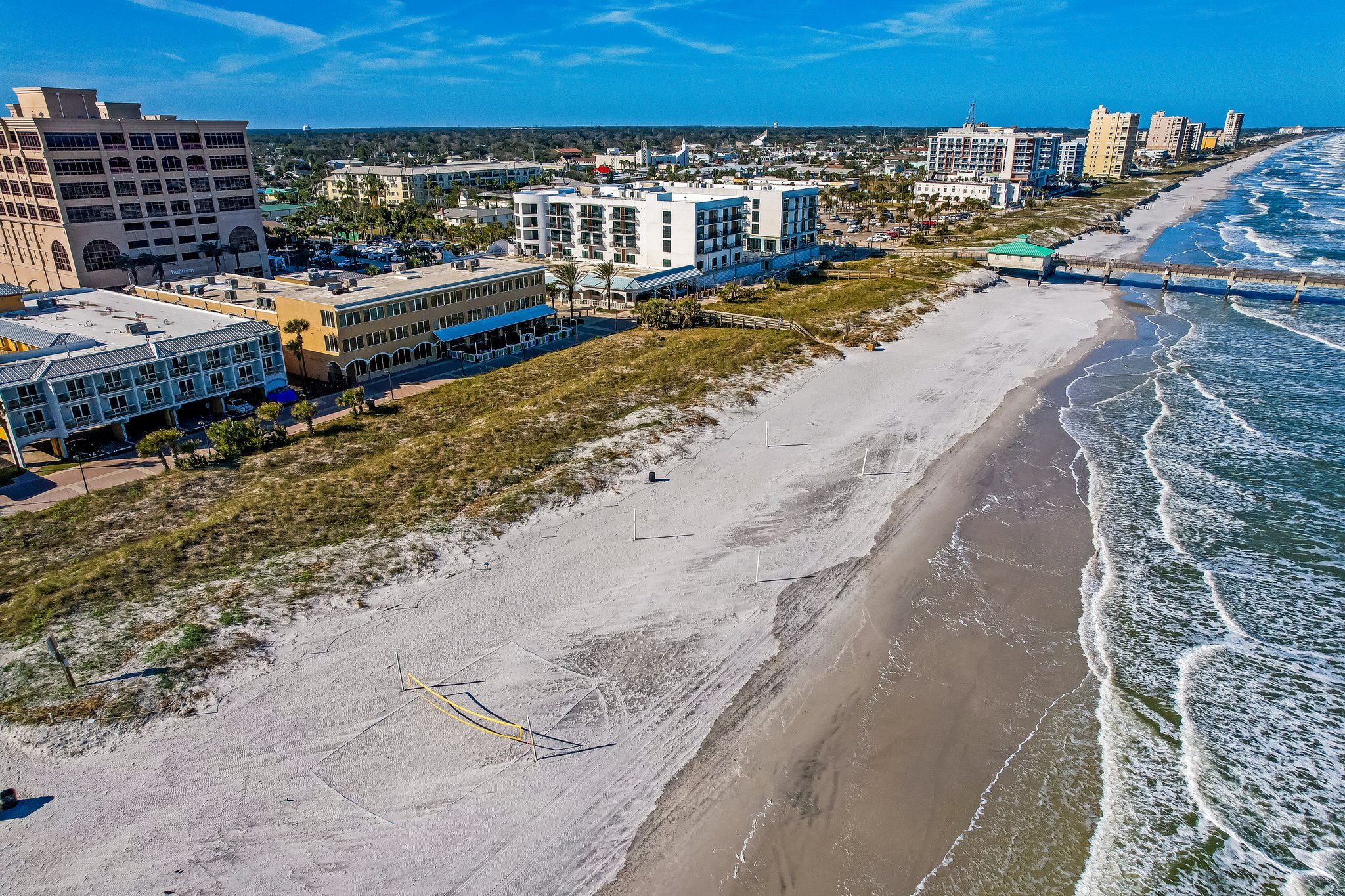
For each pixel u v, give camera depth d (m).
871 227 188.38
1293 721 33.31
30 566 42.53
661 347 85.19
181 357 60.69
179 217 109.94
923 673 36.06
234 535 44.94
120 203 103.19
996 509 51.16
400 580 41.16
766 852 27.11
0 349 63.75
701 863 26.61
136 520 47.69
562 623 38.34
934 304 108.94
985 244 161.50
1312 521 49.16
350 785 28.84
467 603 39.56
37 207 100.50
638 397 68.50
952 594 42.03
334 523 46.47
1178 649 37.78
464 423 63.62
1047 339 92.38
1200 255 153.62
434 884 25.44
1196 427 64.38
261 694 32.97
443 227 171.38
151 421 62.66
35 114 101.88
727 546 45.78
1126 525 49.06
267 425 62.69
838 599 41.31
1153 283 126.31
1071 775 30.70
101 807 27.48
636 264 119.31
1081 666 36.75
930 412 67.88
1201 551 46.06
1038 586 42.88
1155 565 44.69
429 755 30.36
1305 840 27.91
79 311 70.62
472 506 48.59
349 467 55.12
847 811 28.84
